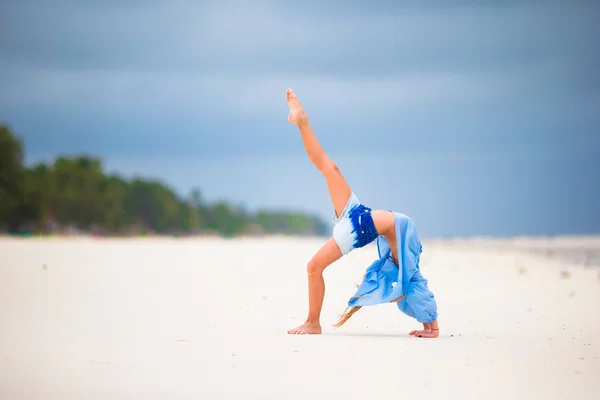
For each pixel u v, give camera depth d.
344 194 9.73
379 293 9.59
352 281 17.11
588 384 6.66
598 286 16.81
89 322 10.28
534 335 9.57
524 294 15.05
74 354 7.84
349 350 8.17
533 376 6.95
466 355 7.93
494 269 22.00
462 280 18.17
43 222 73.94
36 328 9.69
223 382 6.58
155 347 8.30
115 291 14.14
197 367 7.20
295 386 6.45
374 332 9.98
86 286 14.78
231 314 11.44
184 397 6.07
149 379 6.68
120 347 8.29
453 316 11.71
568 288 16.33
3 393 6.15
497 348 8.43
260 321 10.73
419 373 7.00
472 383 6.64
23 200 71.88
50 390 6.27
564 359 7.75
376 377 6.81
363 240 9.52
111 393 6.18
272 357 7.72
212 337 9.09
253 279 16.95
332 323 10.88
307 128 9.84
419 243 9.74
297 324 10.51
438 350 8.23
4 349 8.12
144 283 15.66
